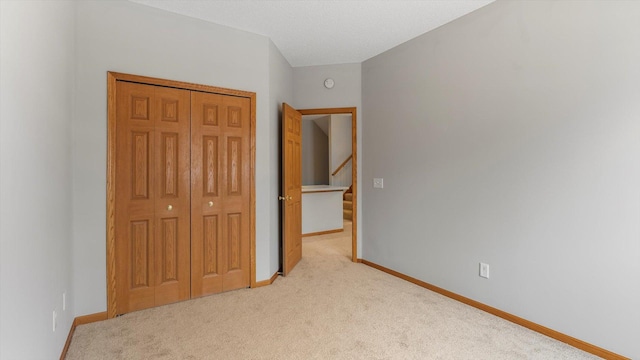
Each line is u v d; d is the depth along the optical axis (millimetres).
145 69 2551
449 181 2881
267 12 2686
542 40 2209
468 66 2707
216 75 2873
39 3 1449
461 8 2627
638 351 1816
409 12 2693
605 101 1917
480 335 2203
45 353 1553
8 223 1127
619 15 1857
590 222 1992
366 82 3830
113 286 2439
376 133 3703
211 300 2779
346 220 7227
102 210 2398
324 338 2150
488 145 2562
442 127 2941
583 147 2016
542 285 2232
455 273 2836
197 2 2523
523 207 2334
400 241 3406
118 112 2469
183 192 2746
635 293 1822
